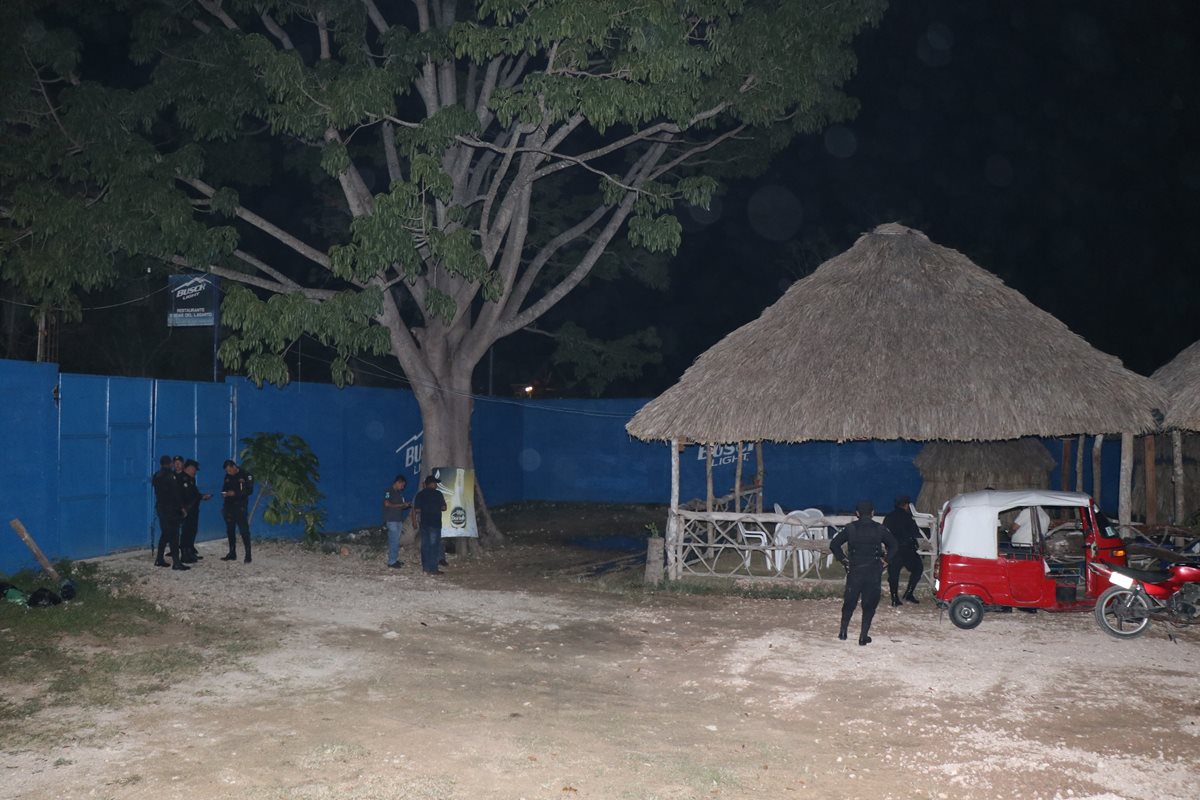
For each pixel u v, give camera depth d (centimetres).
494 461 3045
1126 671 1089
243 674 1025
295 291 1897
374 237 1638
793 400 1545
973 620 1301
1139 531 1603
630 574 1769
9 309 2555
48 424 1511
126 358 2823
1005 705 959
